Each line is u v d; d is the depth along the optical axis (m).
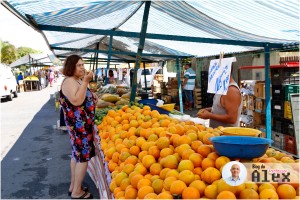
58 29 4.84
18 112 14.59
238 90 3.57
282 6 3.47
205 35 6.92
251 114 7.34
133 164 2.52
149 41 8.99
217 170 1.87
